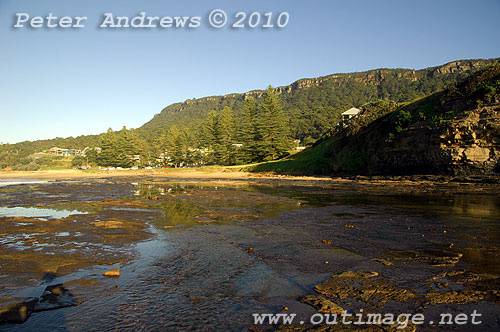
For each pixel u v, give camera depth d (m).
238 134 80.19
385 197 18.77
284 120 67.00
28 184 36.53
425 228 9.69
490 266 6.05
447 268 5.98
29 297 4.87
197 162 98.19
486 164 23.42
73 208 15.40
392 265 6.23
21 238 8.83
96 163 105.81
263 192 23.64
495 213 12.23
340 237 8.76
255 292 5.04
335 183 32.53
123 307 4.52
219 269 6.18
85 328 3.93
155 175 66.75
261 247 7.81
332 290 5.02
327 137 56.09
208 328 3.89
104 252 7.44
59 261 6.70
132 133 102.00
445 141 25.98
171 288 5.23
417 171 29.16
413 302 4.53
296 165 49.00
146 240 8.67
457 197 17.77
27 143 150.00
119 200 18.70
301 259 6.76
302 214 12.95
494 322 3.92
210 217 12.50
